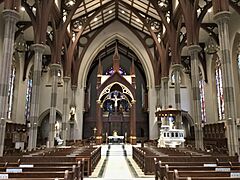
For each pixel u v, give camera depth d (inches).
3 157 350.0
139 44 1382.9
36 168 247.9
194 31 756.0
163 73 1171.3
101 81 1234.6
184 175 208.4
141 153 498.6
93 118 1497.3
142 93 1533.0
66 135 1102.4
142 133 1494.8
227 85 523.8
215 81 1155.3
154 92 1325.0
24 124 1114.7
